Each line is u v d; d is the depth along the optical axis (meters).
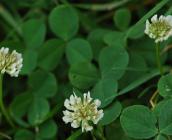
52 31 0.37
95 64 0.36
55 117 0.34
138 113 0.28
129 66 0.34
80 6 0.40
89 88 0.32
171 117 0.28
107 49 0.33
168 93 0.29
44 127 0.33
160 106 0.29
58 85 0.36
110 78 0.32
